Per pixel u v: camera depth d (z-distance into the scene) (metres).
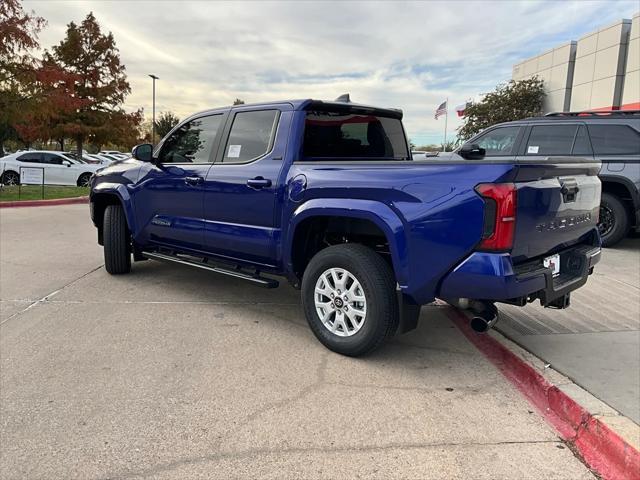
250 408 3.14
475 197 3.13
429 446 2.77
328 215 3.79
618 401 3.02
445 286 3.31
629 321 4.55
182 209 5.16
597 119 7.72
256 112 4.62
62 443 2.74
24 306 5.10
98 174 6.45
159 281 6.12
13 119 16.59
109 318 4.77
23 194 16.45
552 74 23.50
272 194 4.25
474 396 3.34
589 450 2.76
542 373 3.42
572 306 4.99
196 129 5.20
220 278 6.29
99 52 28.66
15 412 3.05
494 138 8.67
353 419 3.03
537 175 3.28
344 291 3.85
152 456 2.64
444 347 4.16
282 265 4.33
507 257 3.13
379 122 5.16
